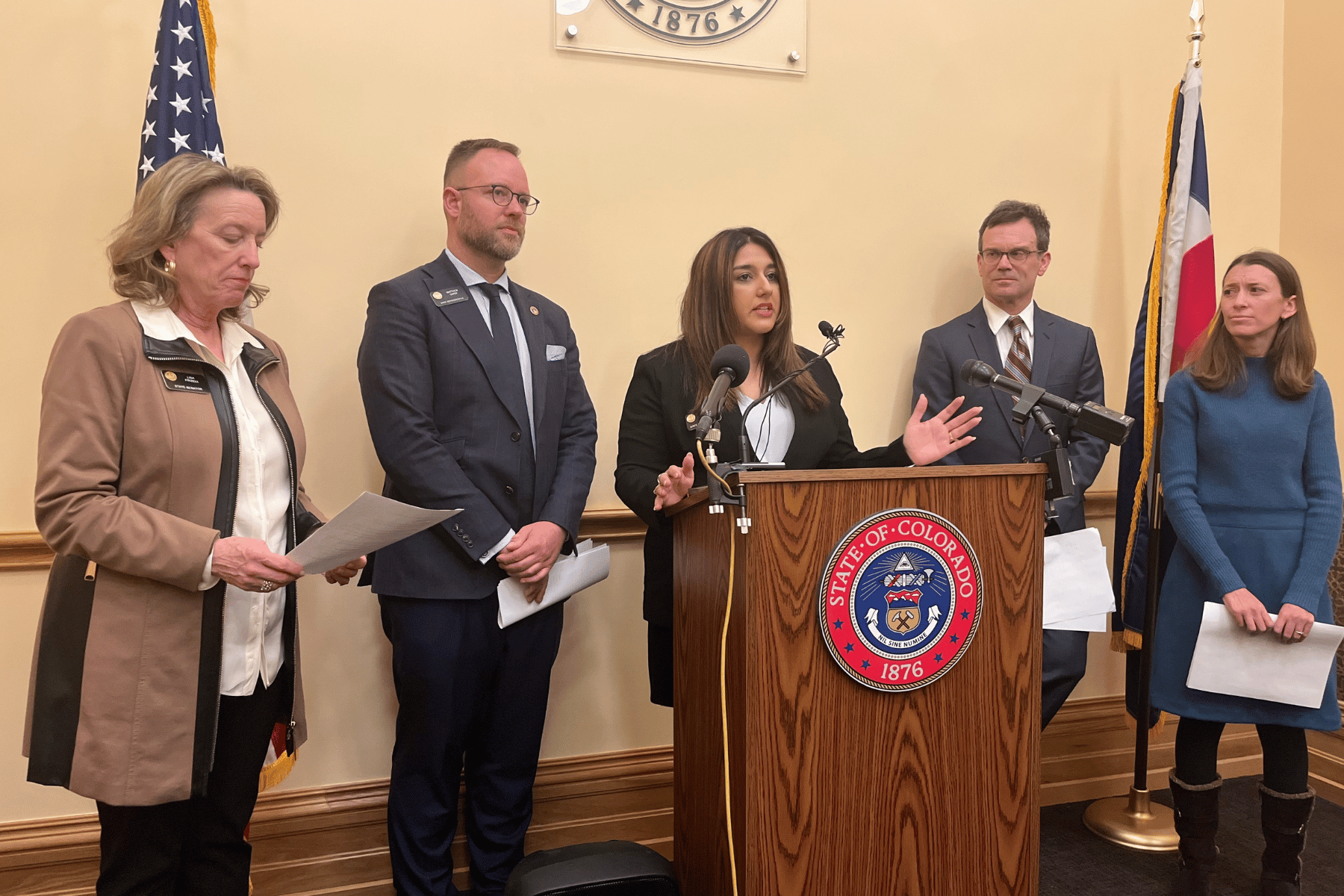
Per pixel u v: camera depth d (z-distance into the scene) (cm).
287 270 234
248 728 157
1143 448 272
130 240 148
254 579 140
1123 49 304
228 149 229
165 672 141
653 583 216
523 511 214
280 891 232
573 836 255
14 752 218
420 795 213
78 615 142
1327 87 305
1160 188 309
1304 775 222
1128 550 273
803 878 141
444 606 210
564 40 252
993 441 261
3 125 217
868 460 195
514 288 226
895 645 143
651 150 261
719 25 265
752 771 139
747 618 139
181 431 144
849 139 279
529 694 223
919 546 144
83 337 141
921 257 286
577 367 232
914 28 284
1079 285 301
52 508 136
